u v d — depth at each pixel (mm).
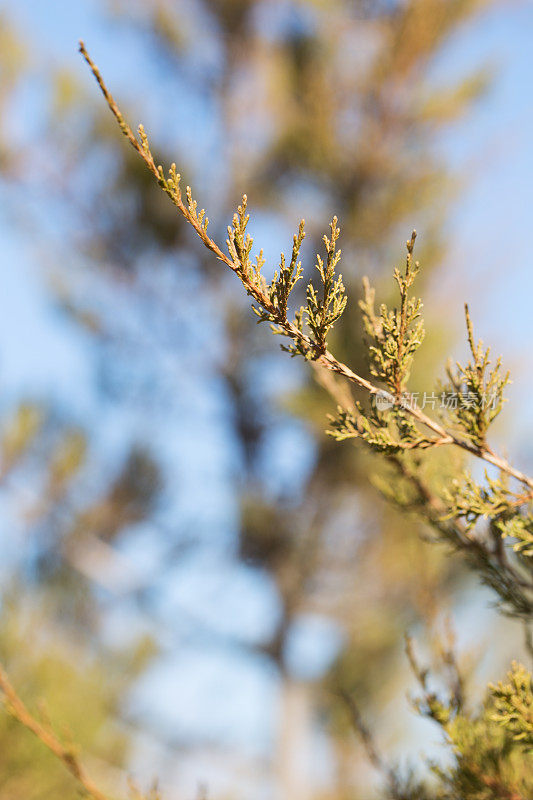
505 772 1150
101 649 4164
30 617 2816
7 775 2244
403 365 906
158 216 5402
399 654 5340
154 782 1226
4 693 1201
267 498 5227
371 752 1434
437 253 4316
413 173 4727
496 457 934
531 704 945
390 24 4922
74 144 5285
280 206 4992
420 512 1312
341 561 5199
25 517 4762
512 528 947
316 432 4297
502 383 913
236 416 5633
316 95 4934
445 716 1200
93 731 2811
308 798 5004
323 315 828
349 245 4367
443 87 4867
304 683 5520
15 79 5234
